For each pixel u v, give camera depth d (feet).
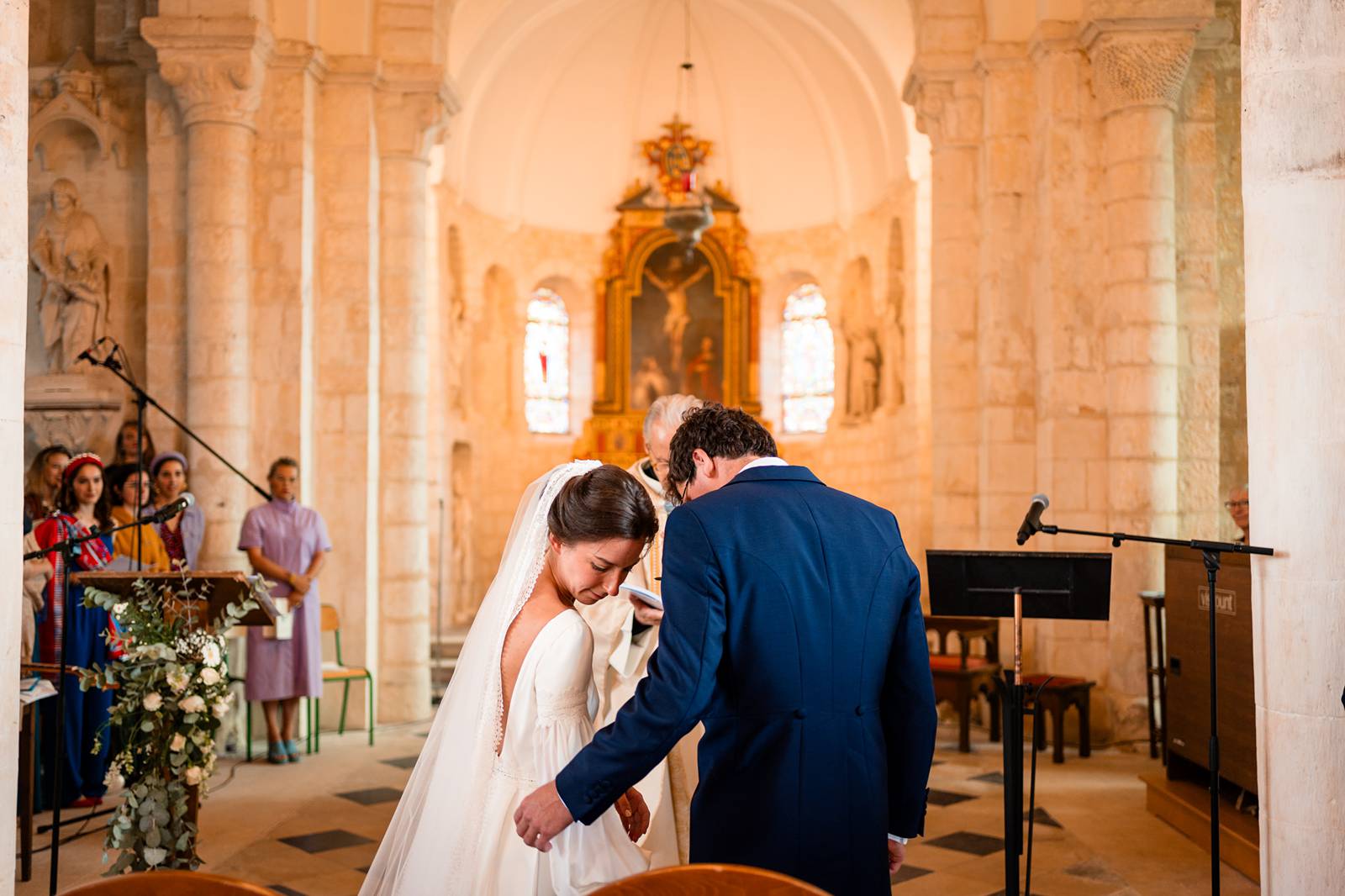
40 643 21.59
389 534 34.04
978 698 31.45
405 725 33.01
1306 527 11.75
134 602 16.40
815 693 8.63
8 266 10.98
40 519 22.95
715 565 8.55
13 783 11.00
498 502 60.29
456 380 55.57
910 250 49.93
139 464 22.59
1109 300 29.53
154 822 15.28
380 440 34.04
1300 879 11.68
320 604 30.66
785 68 57.36
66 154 31.27
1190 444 30.22
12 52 11.09
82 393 30.30
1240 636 18.78
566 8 51.78
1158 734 28.07
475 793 8.83
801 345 62.13
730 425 9.79
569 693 8.77
